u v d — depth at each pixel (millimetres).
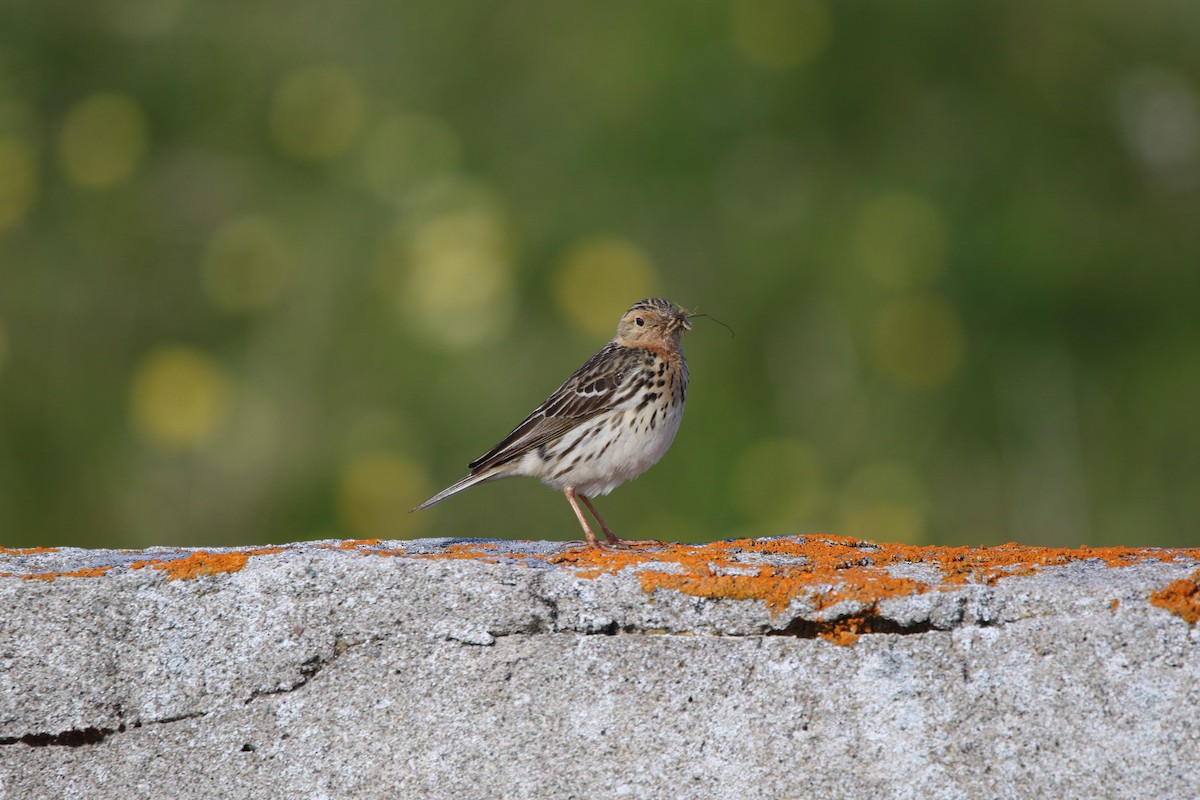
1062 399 12383
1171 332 12703
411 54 14547
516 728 5836
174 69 14594
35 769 5938
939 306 12680
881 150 13766
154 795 5918
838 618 5762
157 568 6086
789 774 5664
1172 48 14398
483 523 12367
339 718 5922
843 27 14078
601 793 5746
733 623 5816
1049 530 11891
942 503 12062
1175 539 11789
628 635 5867
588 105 13891
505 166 13820
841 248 13047
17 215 13555
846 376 12492
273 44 14711
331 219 13742
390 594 5988
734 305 12953
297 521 12422
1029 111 13914
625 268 12914
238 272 13672
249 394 12984
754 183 13609
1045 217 13195
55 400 12875
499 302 12914
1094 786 5508
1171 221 13469
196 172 14180
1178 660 5566
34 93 14227
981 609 5723
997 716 5609
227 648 5992
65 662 5973
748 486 12102
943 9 14227
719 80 13820
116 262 13609
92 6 14695
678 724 5762
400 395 12773
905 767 5609
